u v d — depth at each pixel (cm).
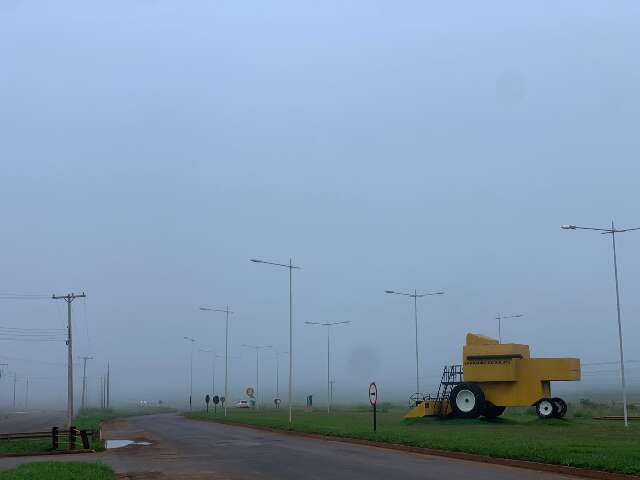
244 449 3197
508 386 4900
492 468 2242
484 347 4938
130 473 2325
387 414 6988
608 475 1925
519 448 2498
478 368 4912
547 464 2167
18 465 2630
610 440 2927
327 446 3278
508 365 4856
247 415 7200
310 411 8369
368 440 3344
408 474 2094
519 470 2178
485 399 4903
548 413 4756
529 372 4878
